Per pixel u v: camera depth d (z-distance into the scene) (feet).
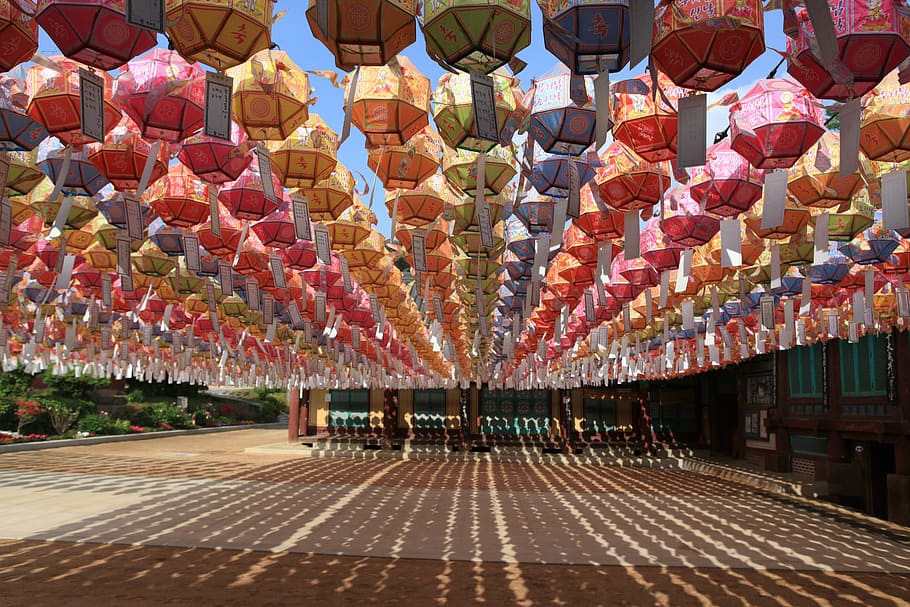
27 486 40.96
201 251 16.21
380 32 6.07
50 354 37.06
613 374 51.57
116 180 9.92
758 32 6.13
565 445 81.66
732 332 29.58
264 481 48.44
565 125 8.48
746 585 21.53
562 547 27.04
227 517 31.94
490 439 86.12
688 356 41.19
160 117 8.18
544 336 30.50
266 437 104.27
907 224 8.73
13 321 24.29
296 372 52.90
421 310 27.84
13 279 16.83
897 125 8.18
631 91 8.41
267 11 6.51
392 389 85.05
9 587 18.49
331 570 21.86
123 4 6.13
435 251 16.08
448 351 37.01
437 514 35.06
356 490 44.86
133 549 24.21
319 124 10.25
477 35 6.25
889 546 29.35
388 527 30.60
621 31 6.19
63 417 83.05
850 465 43.55
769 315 21.16
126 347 35.94
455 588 20.07
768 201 9.59
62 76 8.11
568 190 10.07
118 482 44.52
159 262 16.42
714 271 16.03
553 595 19.67
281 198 12.26
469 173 10.50
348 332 30.50
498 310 26.76
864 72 6.29
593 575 22.39
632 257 10.89
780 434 56.29
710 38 6.11
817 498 45.91
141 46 6.46
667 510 38.86
